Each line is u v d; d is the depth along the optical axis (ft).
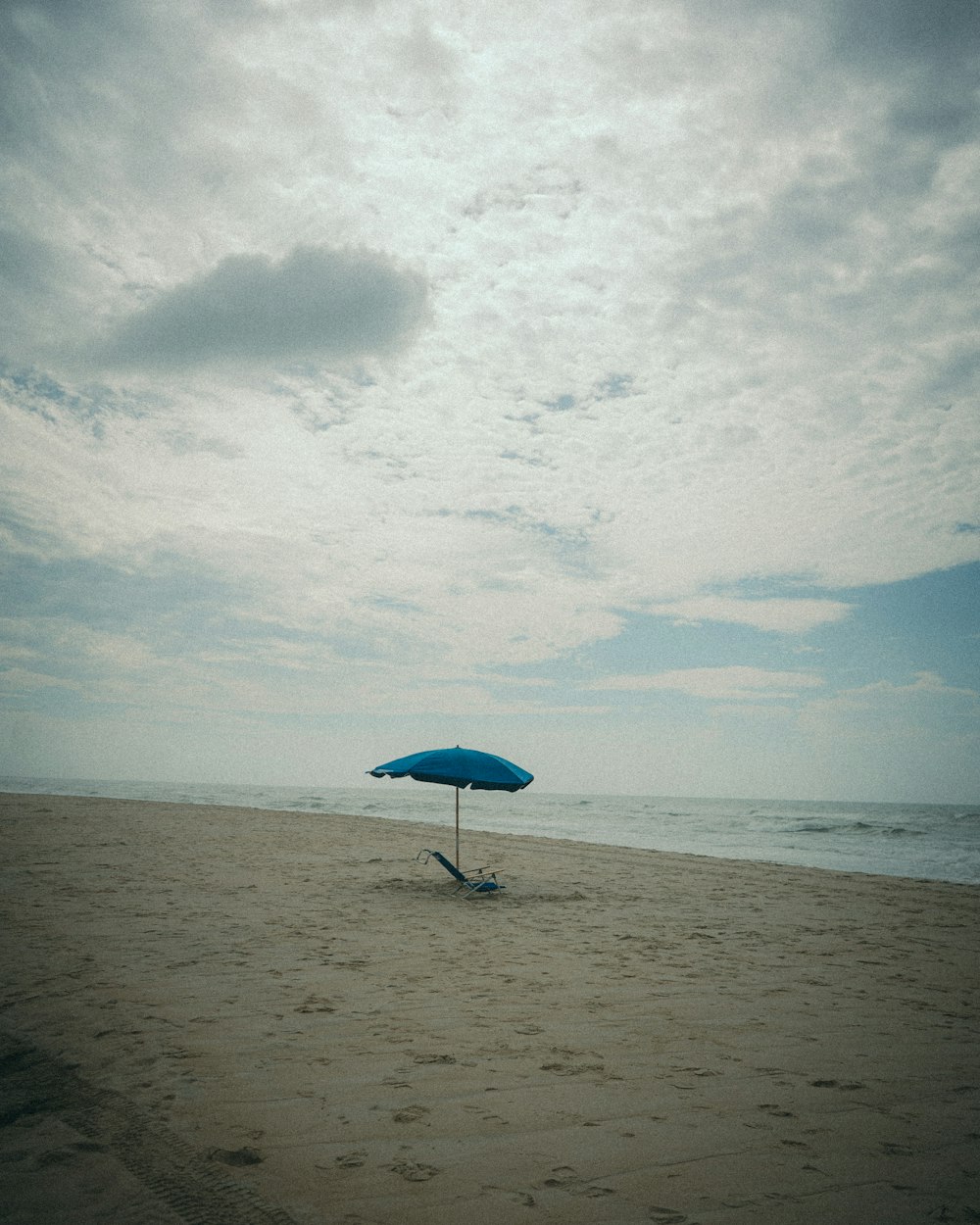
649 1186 9.21
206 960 20.07
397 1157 9.80
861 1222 8.54
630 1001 17.44
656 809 196.95
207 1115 10.96
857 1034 15.39
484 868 44.47
